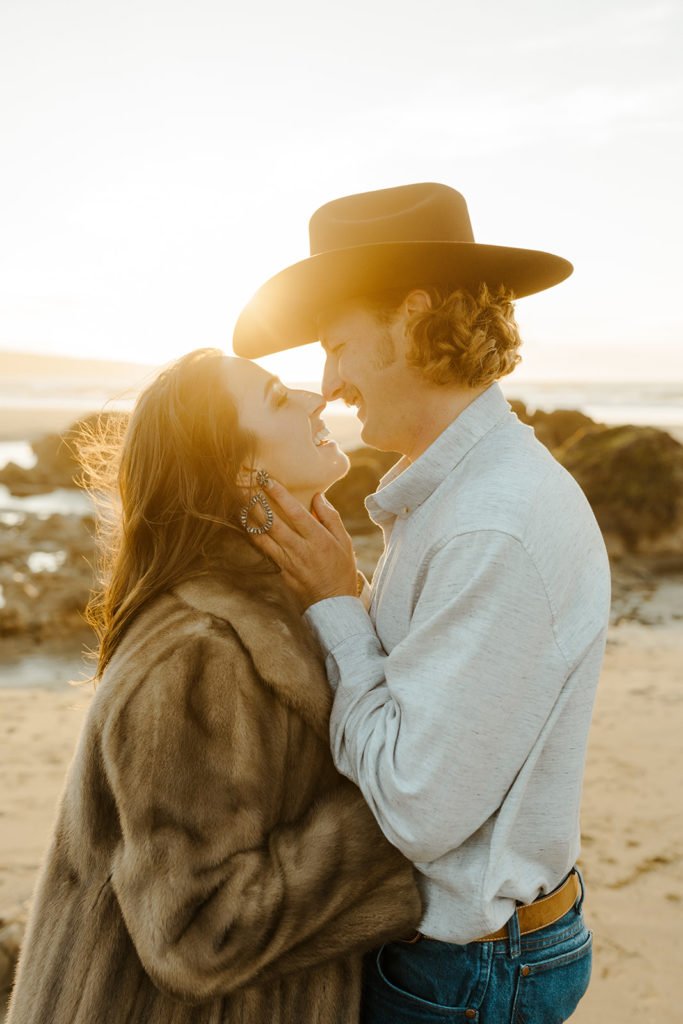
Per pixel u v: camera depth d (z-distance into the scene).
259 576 1.67
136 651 1.53
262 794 1.44
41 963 1.49
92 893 1.48
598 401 60.44
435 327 1.61
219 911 1.36
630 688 6.69
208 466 1.70
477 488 1.53
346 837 1.49
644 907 3.59
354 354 1.73
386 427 1.75
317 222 1.84
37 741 5.88
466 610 1.41
